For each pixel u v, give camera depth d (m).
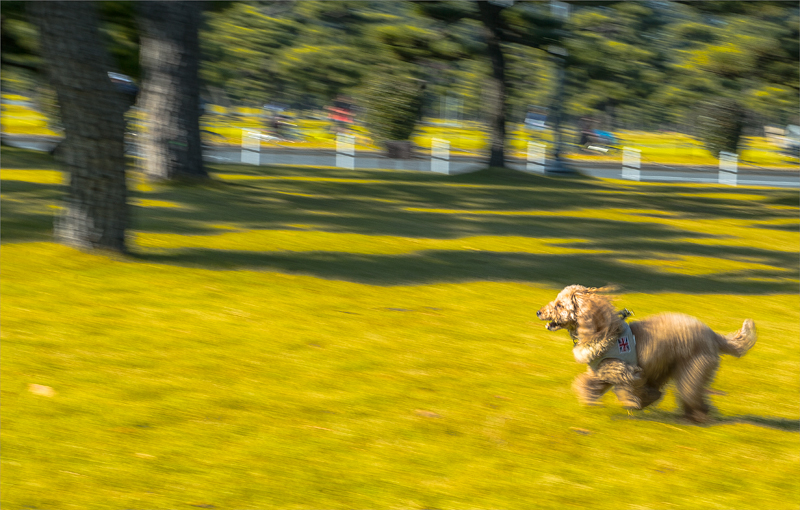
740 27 24.64
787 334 8.80
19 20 22.70
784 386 7.04
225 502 4.48
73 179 10.27
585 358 5.87
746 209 21.97
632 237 15.69
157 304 8.45
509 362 7.32
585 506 4.66
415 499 4.63
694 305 10.04
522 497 4.73
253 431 5.47
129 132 27.20
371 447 5.32
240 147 37.09
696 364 5.81
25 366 6.39
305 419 5.73
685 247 14.82
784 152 50.66
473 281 10.64
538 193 23.03
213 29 45.53
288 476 4.83
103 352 6.88
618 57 37.75
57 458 4.89
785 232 17.73
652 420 6.04
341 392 6.31
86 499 4.43
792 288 11.41
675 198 24.02
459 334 8.11
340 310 8.71
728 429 5.92
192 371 6.57
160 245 11.45
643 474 5.11
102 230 10.31
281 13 50.16
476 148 47.59
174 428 5.44
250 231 13.32
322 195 19.39
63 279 9.08
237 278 9.76
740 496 4.87
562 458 5.30
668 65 42.12
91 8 9.95
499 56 29.38
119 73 22.23
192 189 18.12
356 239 13.34
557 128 31.05
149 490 4.57
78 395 5.89
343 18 41.78
